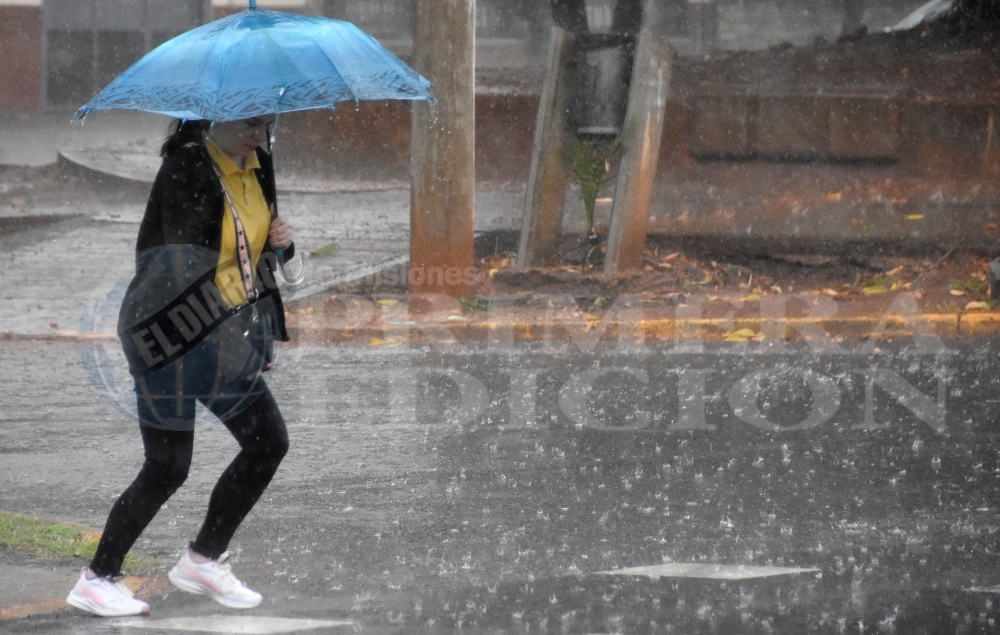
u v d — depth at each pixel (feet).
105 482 84.17
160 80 54.44
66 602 57.67
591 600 58.34
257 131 55.47
